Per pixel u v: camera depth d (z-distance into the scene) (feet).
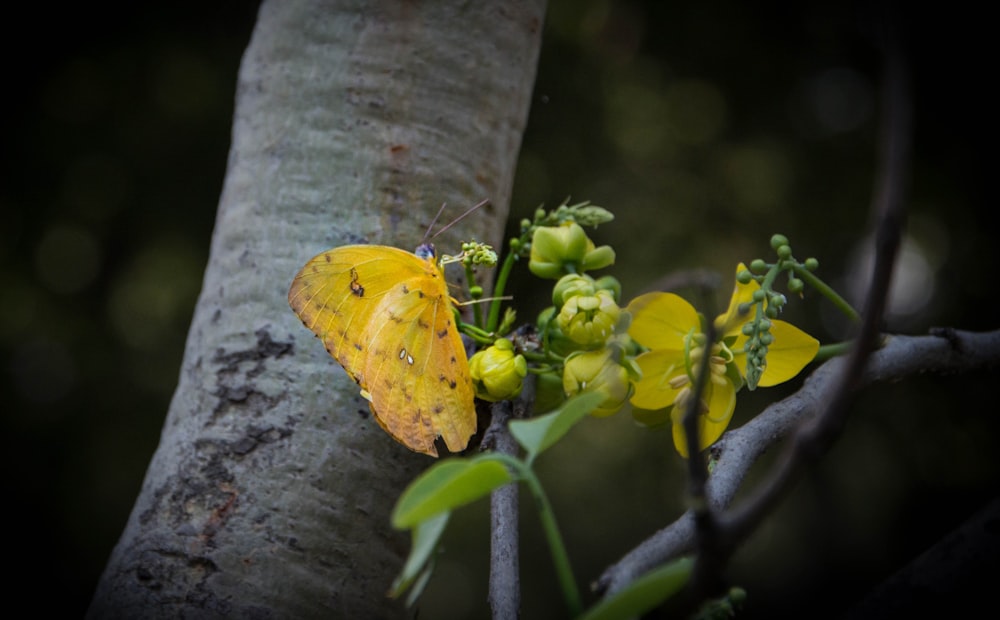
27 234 2.93
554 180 2.86
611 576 1.04
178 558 1.24
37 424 2.84
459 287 1.32
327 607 1.25
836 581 2.71
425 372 1.21
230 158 1.36
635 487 2.84
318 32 1.34
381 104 1.32
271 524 1.25
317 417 1.27
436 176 1.32
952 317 2.92
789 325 1.24
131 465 2.84
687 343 1.23
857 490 2.86
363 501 1.27
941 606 1.20
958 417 2.90
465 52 1.34
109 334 2.91
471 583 2.76
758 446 1.17
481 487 1.00
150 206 2.94
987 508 1.24
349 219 1.31
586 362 1.23
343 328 1.19
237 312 1.30
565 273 1.30
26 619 2.72
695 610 0.96
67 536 2.78
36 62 2.92
